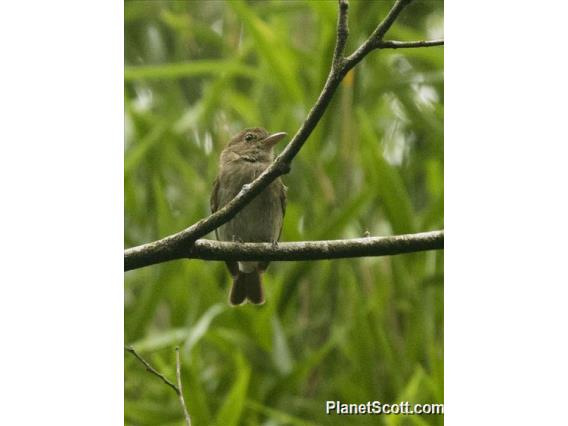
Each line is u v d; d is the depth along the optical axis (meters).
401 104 12.09
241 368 9.88
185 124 11.74
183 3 12.78
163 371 10.09
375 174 10.20
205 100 11.73
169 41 12.98
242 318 10.76
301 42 13.27
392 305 10.94
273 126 11.81
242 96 12.55
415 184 12.12
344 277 11.18
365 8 11.41
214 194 11.12
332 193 11.31
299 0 12.23
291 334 11.18
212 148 12.17
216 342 10.62
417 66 12.43
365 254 8.43
